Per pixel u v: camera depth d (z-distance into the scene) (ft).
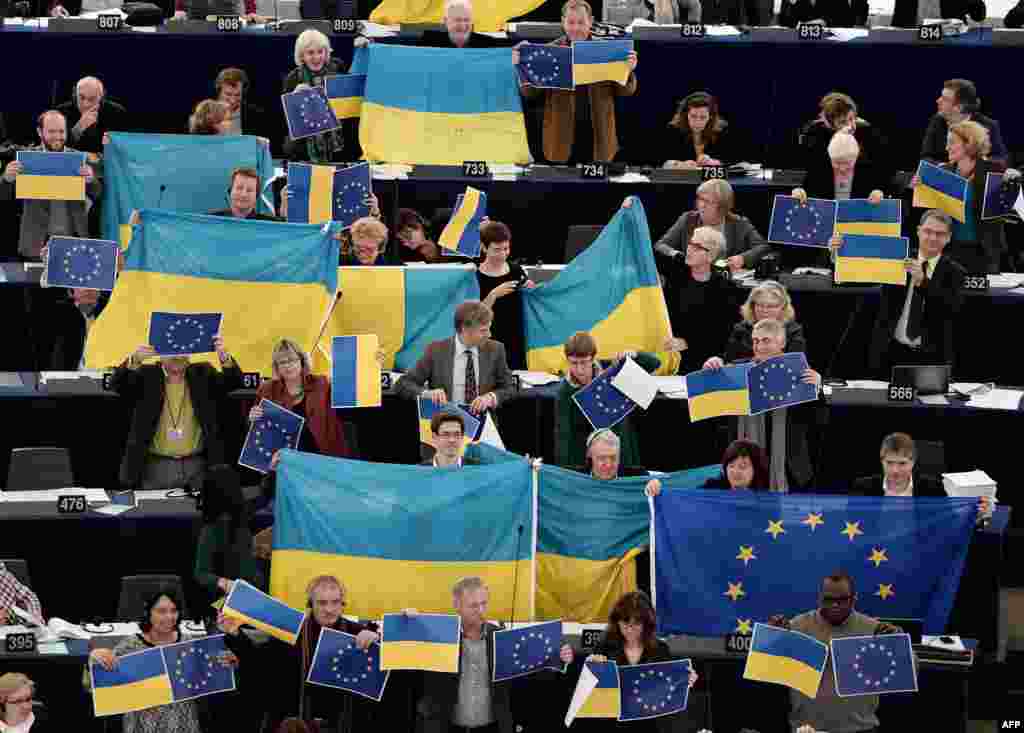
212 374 83.25
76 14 113.80
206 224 89.71
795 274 92.73
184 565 82.94
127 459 82.99
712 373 80.59
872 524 78.89
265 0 114.52
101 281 87.25
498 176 99.71
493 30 108.78
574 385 81.87
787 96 107.45
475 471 79.36
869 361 89.45
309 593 74.54
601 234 90.68
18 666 77.77
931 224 88.02
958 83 98.89
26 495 82.07
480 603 73.61
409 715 75.82
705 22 110.73
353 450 83.51
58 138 97.14
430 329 89.81
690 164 100.99
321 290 89.25
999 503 87.76
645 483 79.66
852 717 74.84
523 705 78.38
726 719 78.95
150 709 74.69
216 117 99.04
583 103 101.30
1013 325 93.04
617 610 73.36
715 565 78.84
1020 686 80.12
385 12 110.11
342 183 94.02
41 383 87.35
